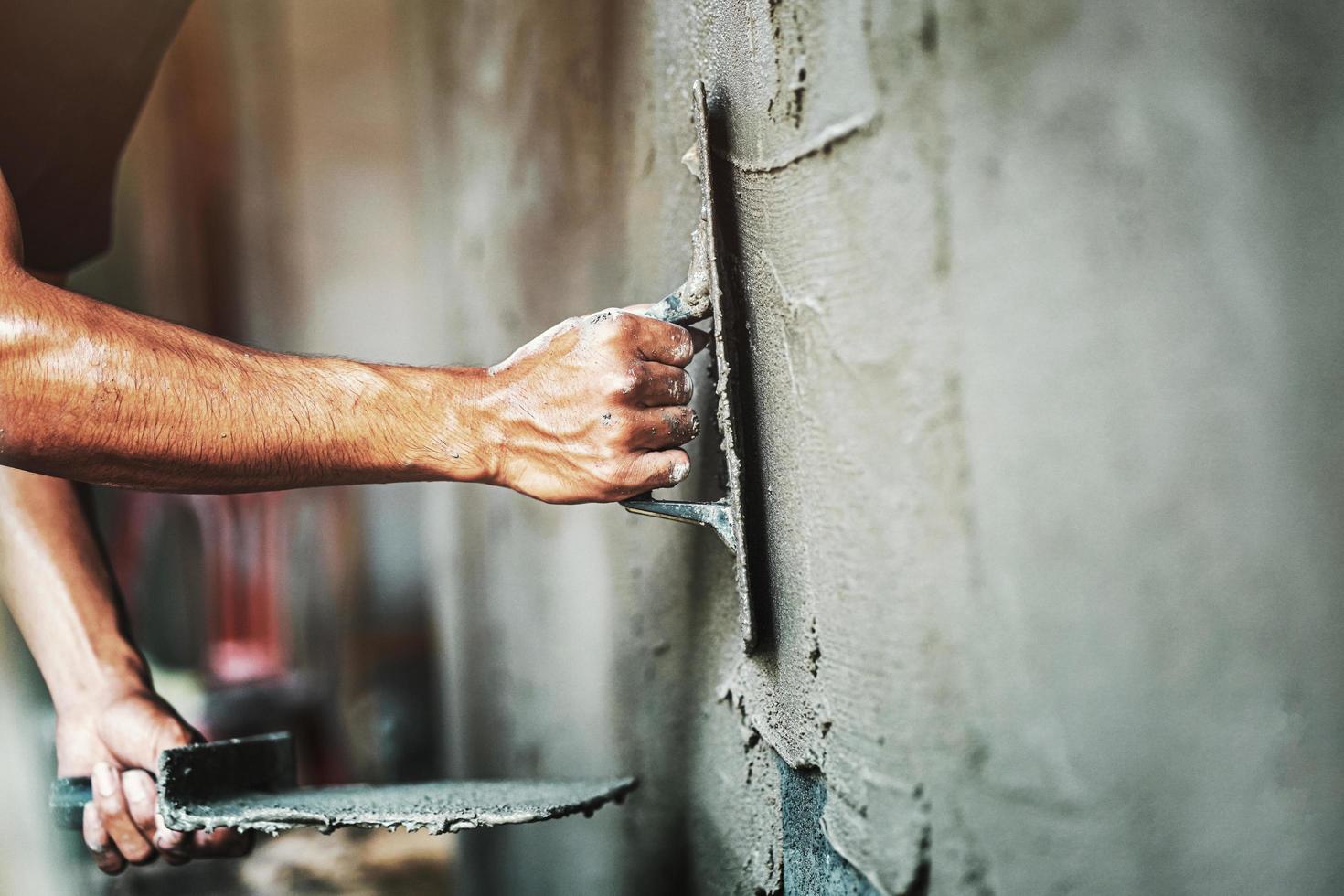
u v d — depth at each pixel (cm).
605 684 171
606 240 160
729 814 129
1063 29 62
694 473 128
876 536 75
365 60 464
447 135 224
